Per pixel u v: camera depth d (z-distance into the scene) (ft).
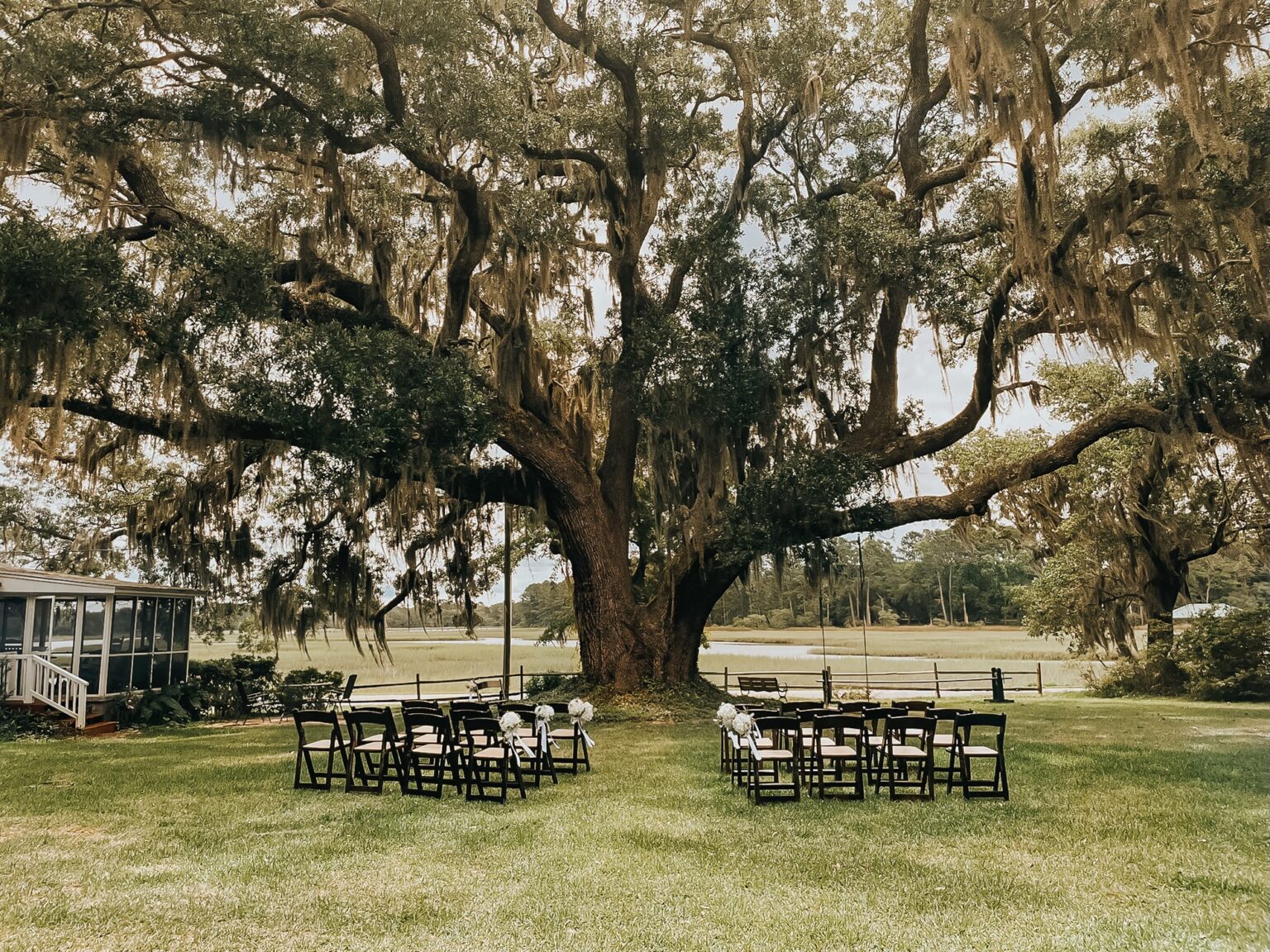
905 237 51.11
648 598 78.18
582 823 23.43
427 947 14.48
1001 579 268.41
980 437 86.38
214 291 43.60
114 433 59.67
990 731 45.75
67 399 45.50
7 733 47.88
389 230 53.57
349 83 51.70
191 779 31.78
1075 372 81.61
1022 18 44.27
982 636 260.01
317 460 51.08
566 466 57.47
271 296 45.19
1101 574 78.89
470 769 27.27
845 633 330.54
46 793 29.07
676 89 60.64
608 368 57.98
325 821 24.16
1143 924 14.96
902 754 27.22
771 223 56.65
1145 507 77.46
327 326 46.55
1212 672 69.77
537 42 61.57
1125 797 26.43
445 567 69.82
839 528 54.29
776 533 52.90
